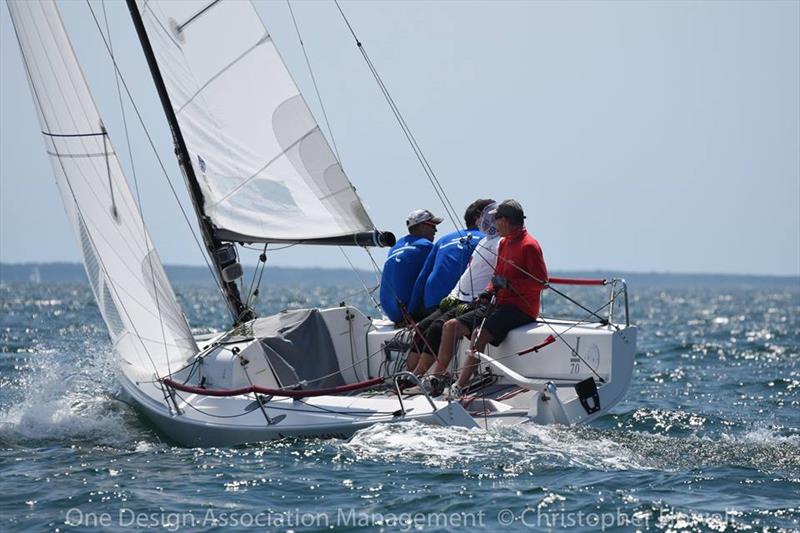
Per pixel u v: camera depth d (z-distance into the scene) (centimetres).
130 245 2939
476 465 2334
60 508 2091
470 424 2494
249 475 2297
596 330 2705
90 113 2972
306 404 2595
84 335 7619
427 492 2148
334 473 2291
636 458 2470
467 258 2942
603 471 2341
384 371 3020
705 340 8362
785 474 2375
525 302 2777
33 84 3019
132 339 3011
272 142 3155
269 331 2952
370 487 2183
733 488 2233
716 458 2528
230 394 2600
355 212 3072
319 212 3100
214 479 2280
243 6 3158
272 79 3158
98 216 2998
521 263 2731
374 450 2403
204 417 2639
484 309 2736
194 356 2878
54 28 2966
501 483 2217
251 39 3159
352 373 3081
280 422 2531
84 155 2988
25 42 2989
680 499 2136
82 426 2936
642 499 2119
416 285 3005
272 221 3120
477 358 2680
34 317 10981
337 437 2500
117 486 2253
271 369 2802
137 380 3023
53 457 2572
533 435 2483
